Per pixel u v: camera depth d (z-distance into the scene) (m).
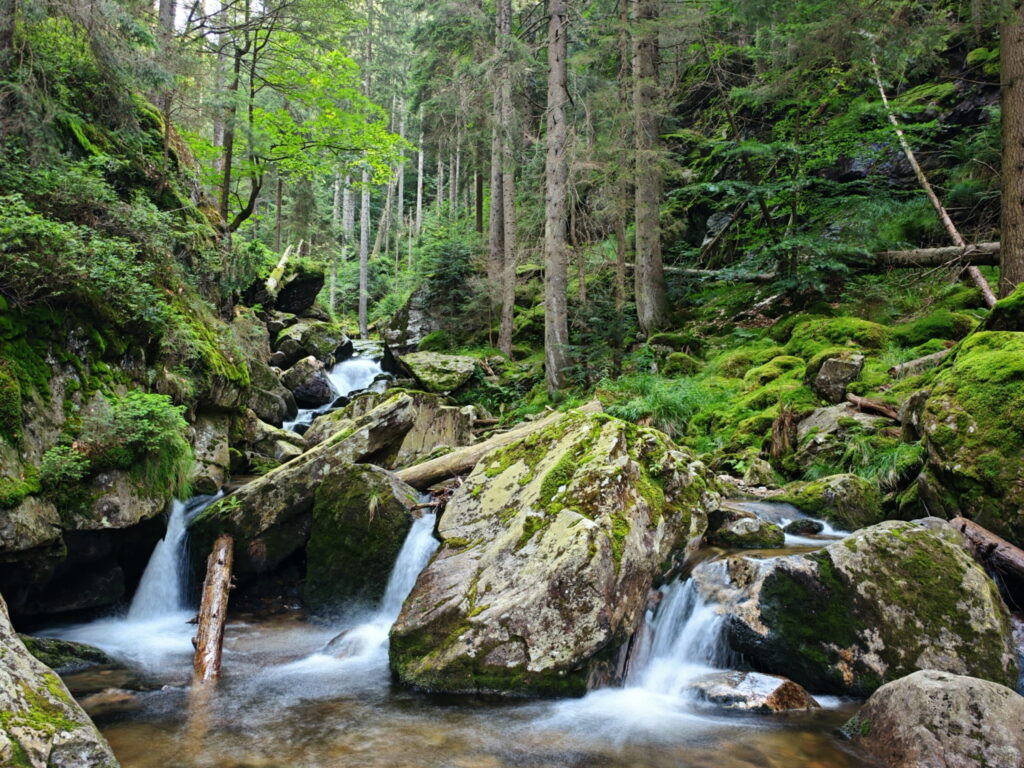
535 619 4.71
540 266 20.70
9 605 5.69
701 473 6.62
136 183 10.30
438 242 22.14
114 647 5.85
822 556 4.86
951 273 11.39
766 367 10.75
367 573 6.88
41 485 5.39
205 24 14.59
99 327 6.77
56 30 8.54
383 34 34.22
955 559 4.71
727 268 15.14
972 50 13.55
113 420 6.26
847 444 7.50
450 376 16.61
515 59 17.12
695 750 3.82
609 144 15.11
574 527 4.95
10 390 5.23
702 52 17.41
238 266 14.26
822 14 10.46
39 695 3.08
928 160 13.38
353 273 38.00
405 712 4.41
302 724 4.21
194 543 7.44
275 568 7.52
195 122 12.51
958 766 3.31
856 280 12.73
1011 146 8.57
